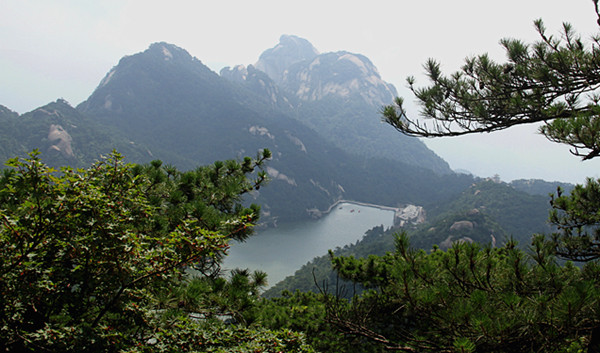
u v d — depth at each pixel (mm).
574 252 6984
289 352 3984
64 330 2957
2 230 2916
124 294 3410
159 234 4320
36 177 3072
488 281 3943
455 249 4270
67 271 3252
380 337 5145
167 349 3402
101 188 3459
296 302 9703
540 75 5734
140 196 3764
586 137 4074
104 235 3227
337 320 5633
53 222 3057
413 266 4129
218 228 4609
